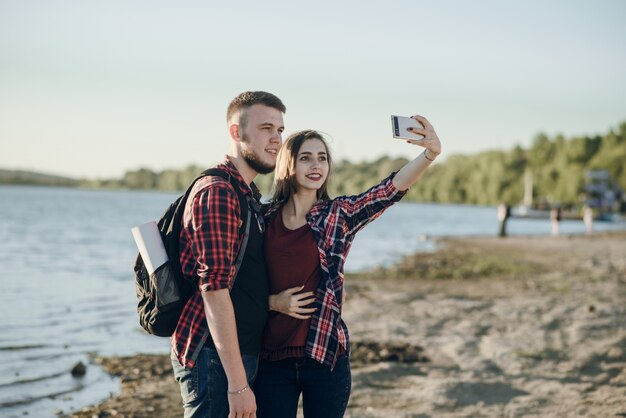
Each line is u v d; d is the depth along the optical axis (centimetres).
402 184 314
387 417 528
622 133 9275
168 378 679
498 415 534
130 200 11981
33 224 4088
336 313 304
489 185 11956
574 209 8162
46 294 1284
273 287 303
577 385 614
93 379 676
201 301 282
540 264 1919
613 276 1577
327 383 304
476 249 2581
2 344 830
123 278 1578
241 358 278
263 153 301
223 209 273
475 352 764
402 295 1259
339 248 309
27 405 583
